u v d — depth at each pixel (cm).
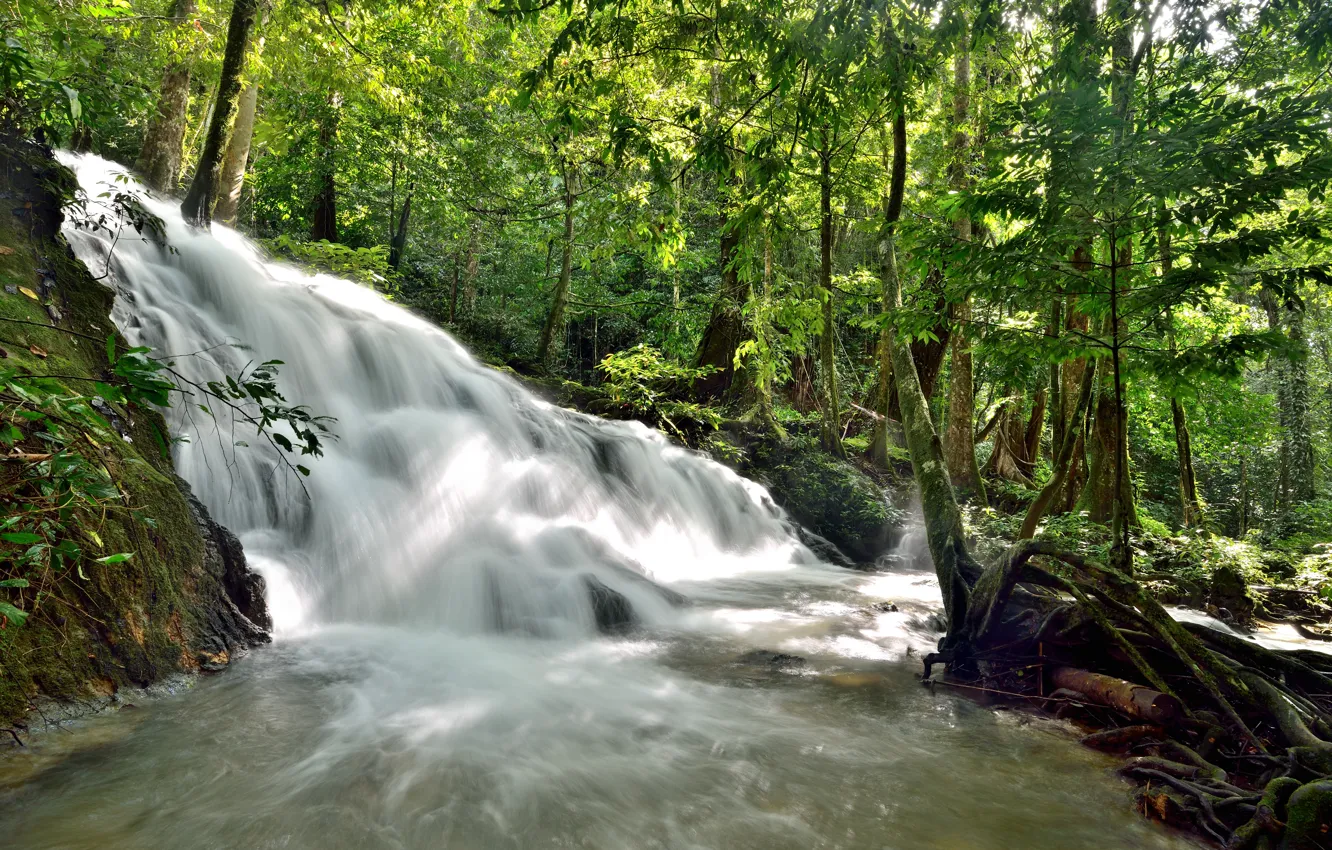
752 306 1338
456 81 1413
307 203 1800
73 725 336
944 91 1191
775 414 1620
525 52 1473
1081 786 337
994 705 451
